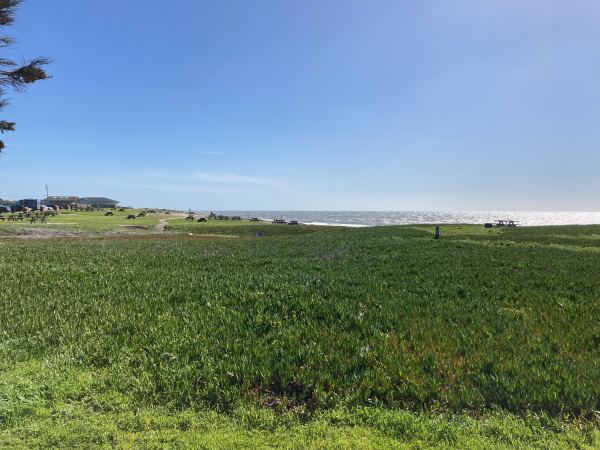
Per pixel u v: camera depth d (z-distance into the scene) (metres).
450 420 5.59
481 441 5.03
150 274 17.66
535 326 9.86
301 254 27.48
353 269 19.14
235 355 7.70
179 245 36.72
